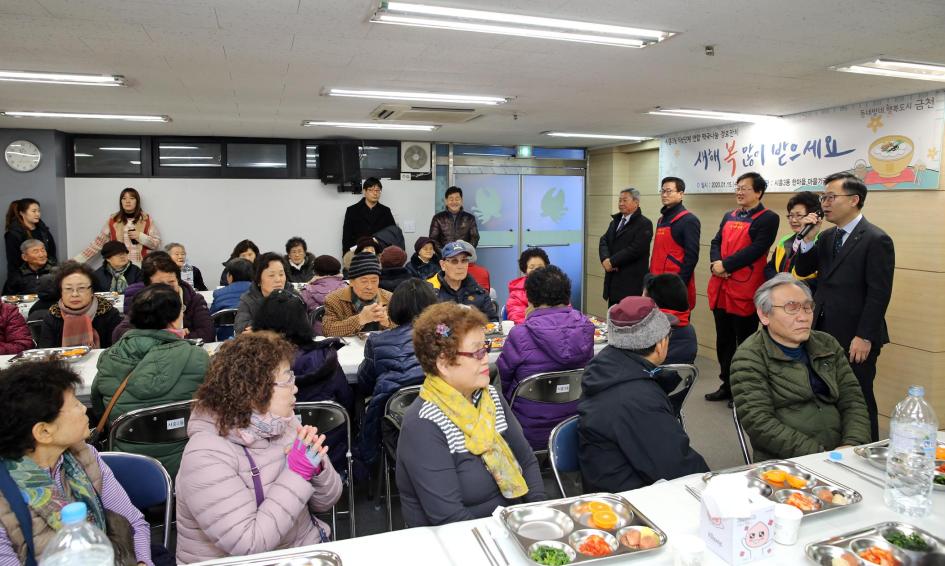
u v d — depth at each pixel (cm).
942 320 398
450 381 162
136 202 654
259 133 671
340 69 352
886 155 427
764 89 403
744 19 255
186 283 379
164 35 281
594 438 181
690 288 508
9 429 124
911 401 168
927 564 123
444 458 156
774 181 529
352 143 718
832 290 328
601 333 349
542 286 268
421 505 157
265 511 142
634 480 177
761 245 442
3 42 293
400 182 755
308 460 149
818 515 143
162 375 217
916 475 154
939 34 273
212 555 145
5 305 349
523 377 265
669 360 280
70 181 653
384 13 248
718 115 516
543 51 310
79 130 636
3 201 617
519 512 143
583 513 143
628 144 761
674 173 662
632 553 125
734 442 384
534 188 821
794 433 207
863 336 309
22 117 541
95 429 217
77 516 105
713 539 127
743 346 227
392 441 241
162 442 211
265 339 155
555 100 453
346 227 703
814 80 371
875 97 423
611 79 377
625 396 177
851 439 208
